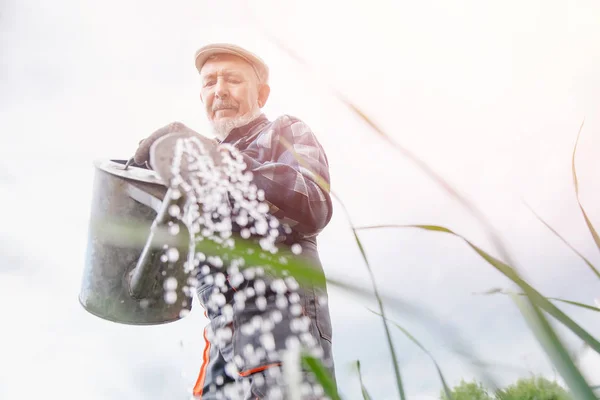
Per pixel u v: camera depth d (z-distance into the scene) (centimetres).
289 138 116
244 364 90
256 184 96
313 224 102
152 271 91
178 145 68
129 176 89
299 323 90
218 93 146
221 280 94
